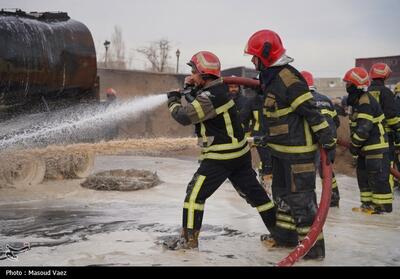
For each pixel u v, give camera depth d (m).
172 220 5.34
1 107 6.94
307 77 6.17
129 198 6.61
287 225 4.15
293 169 3.88
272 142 4.00
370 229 5.16
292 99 3.79
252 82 4.48
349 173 10.10
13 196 6.55
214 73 4.12
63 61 7.42
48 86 7.32
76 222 5.19
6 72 6.65
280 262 3.49
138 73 21.64
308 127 3.89
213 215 5.66
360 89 6.00
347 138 10.87
